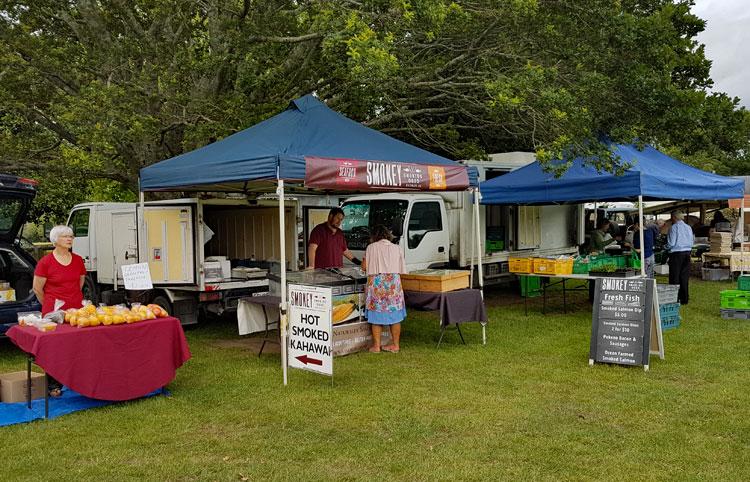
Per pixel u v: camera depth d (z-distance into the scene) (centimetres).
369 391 639
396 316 805
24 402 611
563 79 1091
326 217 1091
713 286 1480
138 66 1077
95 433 527
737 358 767
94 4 1119
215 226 1123
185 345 645
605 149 952
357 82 1087
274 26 1097
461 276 861
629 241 1488
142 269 713
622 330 737
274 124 805
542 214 1404
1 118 1124
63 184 1590
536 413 566
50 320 591
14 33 1016
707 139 1797
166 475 442
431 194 1186
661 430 519
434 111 1262
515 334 935
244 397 625
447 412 571
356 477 434
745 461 455
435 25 937
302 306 665
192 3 1124
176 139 1161
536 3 978
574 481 424
